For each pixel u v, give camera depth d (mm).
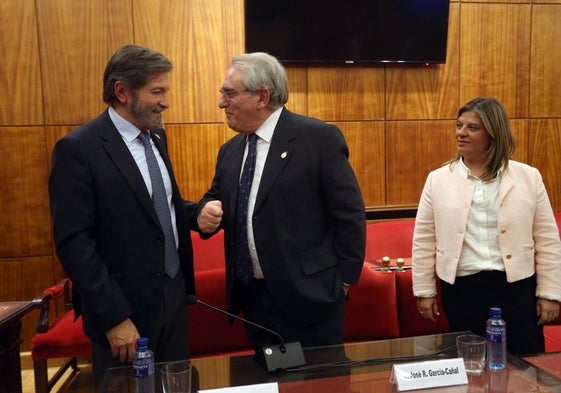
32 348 2635
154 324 1665
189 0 3422
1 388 1861
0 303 2061
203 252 3135
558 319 2893
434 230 2141
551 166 3975
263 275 1771
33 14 3275
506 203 1978
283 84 1796
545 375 1440
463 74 3850
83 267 1542
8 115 3311
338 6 3572
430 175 2174
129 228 1637
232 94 1766
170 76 3449
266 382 1393
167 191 1774
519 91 3910
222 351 2652
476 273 1994
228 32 3490
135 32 3379
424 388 1354
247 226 1799
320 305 1765
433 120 3859
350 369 1467
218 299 2594
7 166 3342
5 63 3273
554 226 2033
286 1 3504
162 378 1366
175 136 3498
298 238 1770
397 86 3795
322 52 3602
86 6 3318
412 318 2746
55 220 1575
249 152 1828
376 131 3799
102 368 1719
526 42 3883
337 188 1782
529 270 1978
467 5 3789
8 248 3383
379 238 3354
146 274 1656
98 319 1555
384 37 3660
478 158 2049
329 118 3730
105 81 1693
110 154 1627
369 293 2664
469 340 1530
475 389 1348
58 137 3367
